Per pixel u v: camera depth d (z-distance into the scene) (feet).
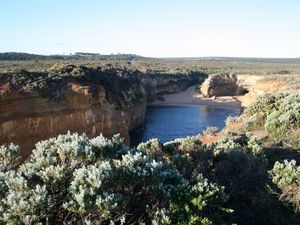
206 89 368.27
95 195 22.88
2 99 111.75
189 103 336.90
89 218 22.95
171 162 38.24
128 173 26.50
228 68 558.56
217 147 49.34
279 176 36.14
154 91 344.28
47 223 21.36
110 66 303.89
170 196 27.17
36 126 119.96
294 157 52.95
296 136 61.11
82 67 184.55
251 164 42.16
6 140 110.42
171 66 557.33
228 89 377.91
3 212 21.18
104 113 150.82
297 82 234.58
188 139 47.29
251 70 482.69
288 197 34.83
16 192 21.84
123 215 23.66
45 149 30.40
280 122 66.59
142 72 363.56
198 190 28.37
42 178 24.94
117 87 197.36
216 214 29.55
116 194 24.08
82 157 29.17
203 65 630.74
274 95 95.55
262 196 36.45
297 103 73.10
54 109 127.65
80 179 23.86
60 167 25.58
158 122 227.81
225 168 41.88
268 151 53.16
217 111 283.38
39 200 21.17
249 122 80.23
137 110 210.18
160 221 24.61
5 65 301.02
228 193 38.14
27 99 120.26
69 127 132.16
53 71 167.22
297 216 34.09
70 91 137.49
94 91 149.28
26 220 20.65
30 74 140.46
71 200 22.61
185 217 26.03
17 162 32.42
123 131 160.56
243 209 36.96
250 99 280.10
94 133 143.84
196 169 39.68
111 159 30.53
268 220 35.14
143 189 27.58
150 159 32.32
